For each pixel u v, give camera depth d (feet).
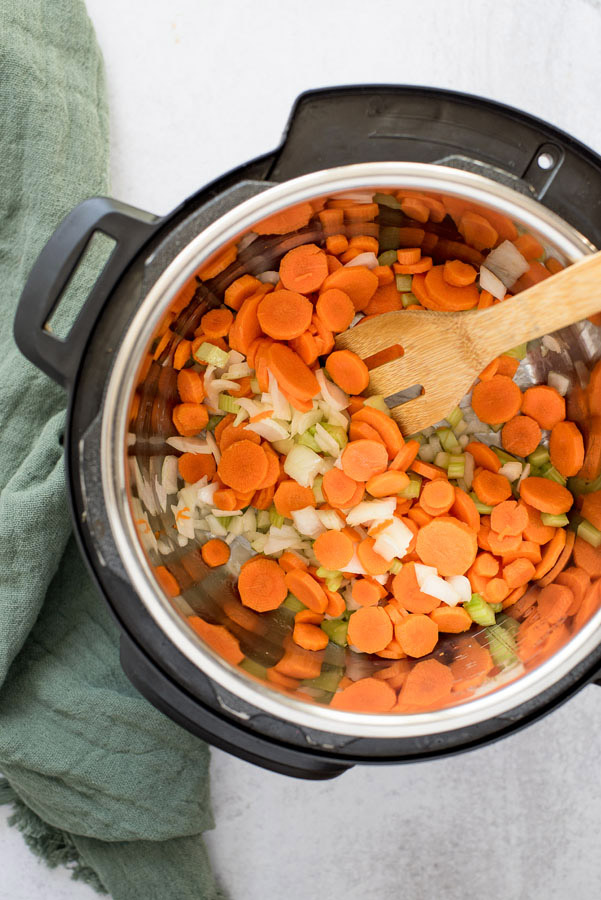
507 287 2.00
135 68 2.22
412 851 2.26
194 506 2.08
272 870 2.24
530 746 2.26
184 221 1.69
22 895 2.21
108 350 1.71
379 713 1.76
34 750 2.06
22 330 1.70
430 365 1.98
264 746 1.76
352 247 1.97
